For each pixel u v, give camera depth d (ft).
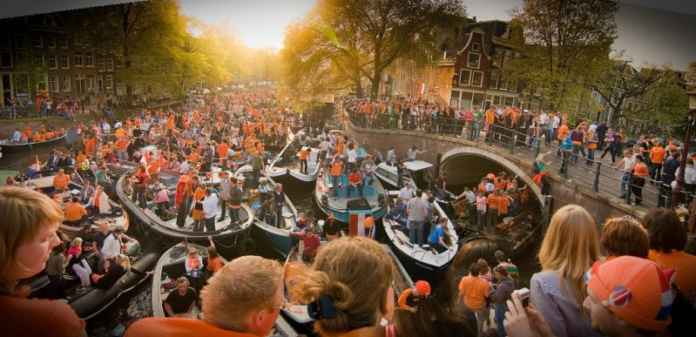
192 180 26.14
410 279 24.25
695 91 21.84
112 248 22.34
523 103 28.66
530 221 26.76
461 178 30.58
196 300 19.15
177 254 23.72
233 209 25.75
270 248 26.76
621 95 27.50
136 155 31.17
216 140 30.76
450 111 29.81
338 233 26.73
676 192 21.16
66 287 20.79
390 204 29.60
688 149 23.41
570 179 25.58
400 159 30.73
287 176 30.58
